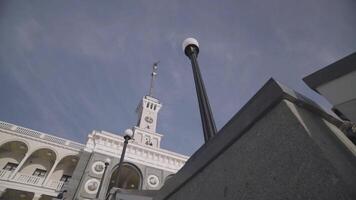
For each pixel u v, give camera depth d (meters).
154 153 27.03
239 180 1.58
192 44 4.21
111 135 25.98
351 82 1.73
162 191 3.08
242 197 1.49
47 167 25.23
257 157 1.48
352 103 1.70
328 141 1.19
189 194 2.28
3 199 19.70
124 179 25.84
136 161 25.02
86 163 22.42
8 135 23.83
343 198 0.86
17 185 20.11
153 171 25.06
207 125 2.63
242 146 1.69
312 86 2.08
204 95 3.05
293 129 1.25
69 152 25.64
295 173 1.15
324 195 0.96
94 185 20.16
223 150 1.92
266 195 1.29
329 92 1.91
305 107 1.44
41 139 25.09
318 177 1.01
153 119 38.00
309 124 1.26
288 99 1.41
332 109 1.99
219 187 1.79
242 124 1.72
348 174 0.95
